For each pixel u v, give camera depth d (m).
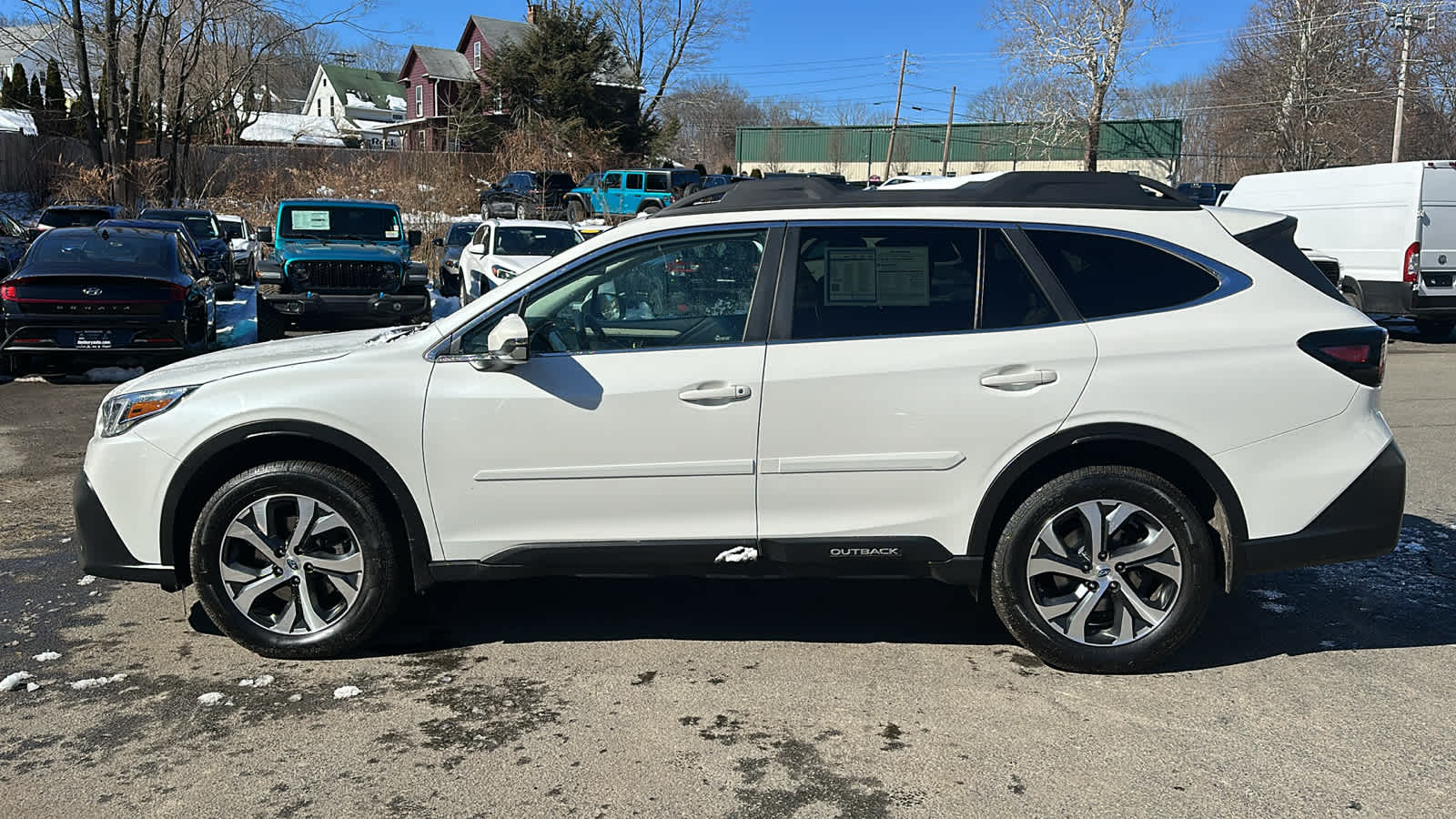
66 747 3.54
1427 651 4.40
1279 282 4.13
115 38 29.84
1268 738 3.63
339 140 59.34
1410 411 9.89
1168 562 4.07
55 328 10.73
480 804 3.20
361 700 3.91
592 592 5.14
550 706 3.87
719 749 3.55
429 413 4.07
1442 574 5.35
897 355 4.01
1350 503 4.05
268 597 4.26
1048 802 3.21
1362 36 42.03
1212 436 4.00
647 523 4.11
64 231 11.90
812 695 3.96
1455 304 14.09
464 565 4.16
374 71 80.19
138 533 4.18
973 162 59.28
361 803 3.21
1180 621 4.07
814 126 63.16
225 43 34.03
